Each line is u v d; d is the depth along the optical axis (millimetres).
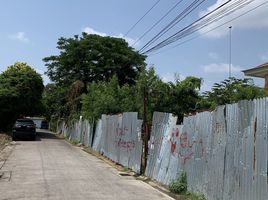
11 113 49031
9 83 48438
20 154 25234
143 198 12312
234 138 10031
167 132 15508
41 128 87500
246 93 16766
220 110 10961
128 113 21250
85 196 12289
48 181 15055
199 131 12352
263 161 8578
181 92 21625
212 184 11180
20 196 12125
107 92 33219
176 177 13969
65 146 34906
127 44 52250
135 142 19422
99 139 30188
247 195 9203
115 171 19094
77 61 51344
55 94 59094
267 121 8508
